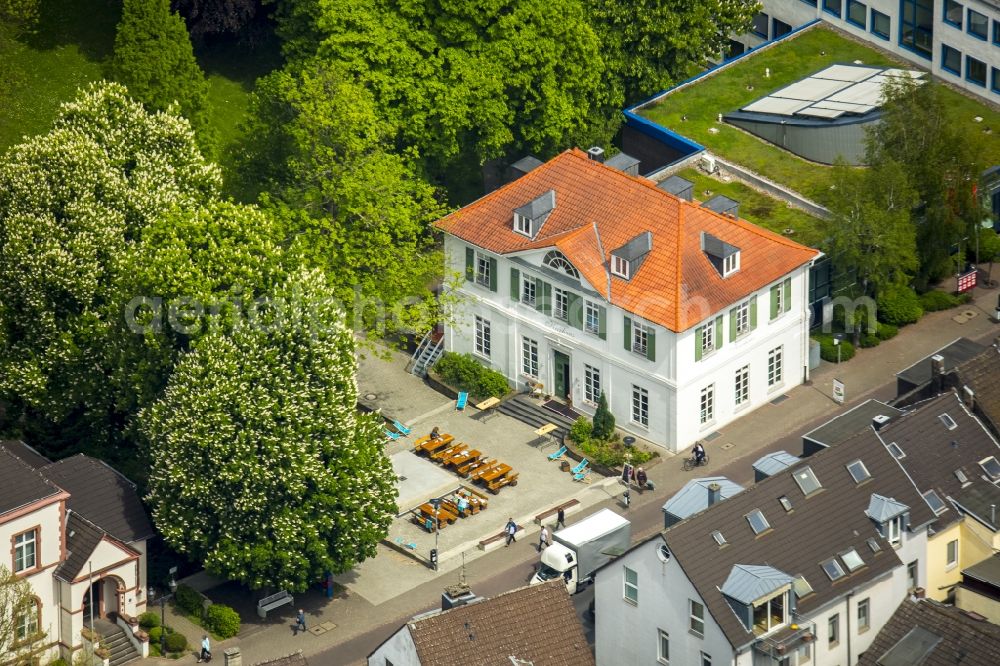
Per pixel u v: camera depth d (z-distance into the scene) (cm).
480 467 13438
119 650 11856
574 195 13950
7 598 10856
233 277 12225
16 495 11412
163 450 11919
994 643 10394
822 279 14450
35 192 12988
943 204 14525
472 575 12512
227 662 11181
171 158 13625
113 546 11762
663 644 10994
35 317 12925
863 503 11288
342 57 14962
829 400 13975
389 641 10588
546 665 10531
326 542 11938
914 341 14550
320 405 11962
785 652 10575
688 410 13388
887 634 10675
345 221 14000
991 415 12344
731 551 10794
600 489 13250
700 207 13638
